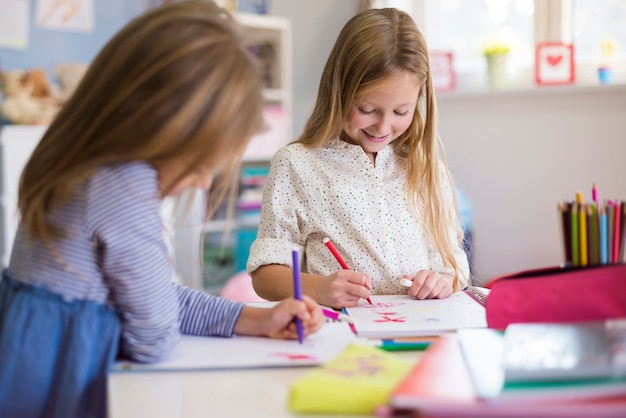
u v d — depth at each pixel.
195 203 3.28
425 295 1.11
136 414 0.66
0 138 2.72
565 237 0.86
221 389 0.73
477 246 3.21
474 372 0.64
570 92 2.97
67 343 0.78
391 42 1.21
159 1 3.51
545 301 0.85
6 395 0.78
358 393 0.64
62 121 0.83
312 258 1.28
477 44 3.25
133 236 0.78
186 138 0.78
